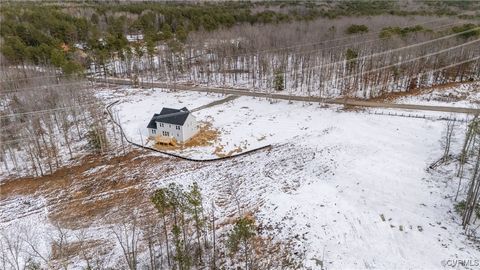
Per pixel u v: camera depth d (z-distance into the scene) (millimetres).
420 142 44031
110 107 61688
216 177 40219
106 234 31484
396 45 72562
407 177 35938
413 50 70312
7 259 25906
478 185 27781
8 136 47812
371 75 68250
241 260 27188
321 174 38250
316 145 45094
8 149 47062
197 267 26641
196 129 51344
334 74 75312
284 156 43406
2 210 35938
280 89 69562
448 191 32719
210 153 46094
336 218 30578
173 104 62938
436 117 51281
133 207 35312
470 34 74312
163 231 29875
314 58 74750
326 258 26328
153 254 27969
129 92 70375
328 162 40438
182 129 47906
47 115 50344
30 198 37906
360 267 25016
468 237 26734
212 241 29297
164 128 49219
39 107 53469
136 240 28875
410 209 30766
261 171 40531
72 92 58094
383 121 51531
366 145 43875
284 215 31844
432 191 33094
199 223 26766
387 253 26031
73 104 55031
